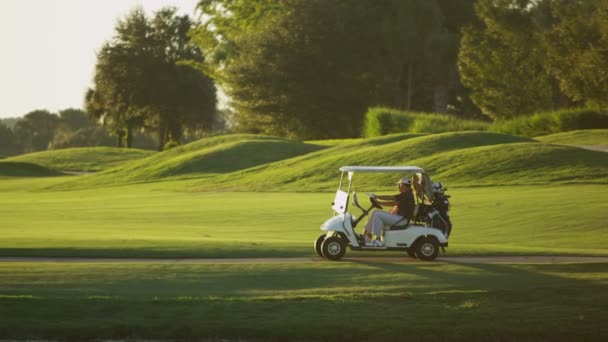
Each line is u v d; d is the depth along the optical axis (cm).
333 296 1602
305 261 2075
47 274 1819
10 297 1523
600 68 8125
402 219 2088
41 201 5359
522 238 2708
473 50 9862
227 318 1456
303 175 5638
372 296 1602
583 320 1467
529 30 9831
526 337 1397
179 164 7588
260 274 1859
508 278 1827
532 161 4972
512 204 3556
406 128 8438
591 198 3597
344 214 2100
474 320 1464
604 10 8400
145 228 3231
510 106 9662
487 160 5122
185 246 2288
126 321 1432
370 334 1398
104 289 1670
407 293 1636
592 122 7869
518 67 9644
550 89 9625
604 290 1675
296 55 11094
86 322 1424
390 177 5134
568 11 9319
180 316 1462
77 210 4353
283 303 1545
